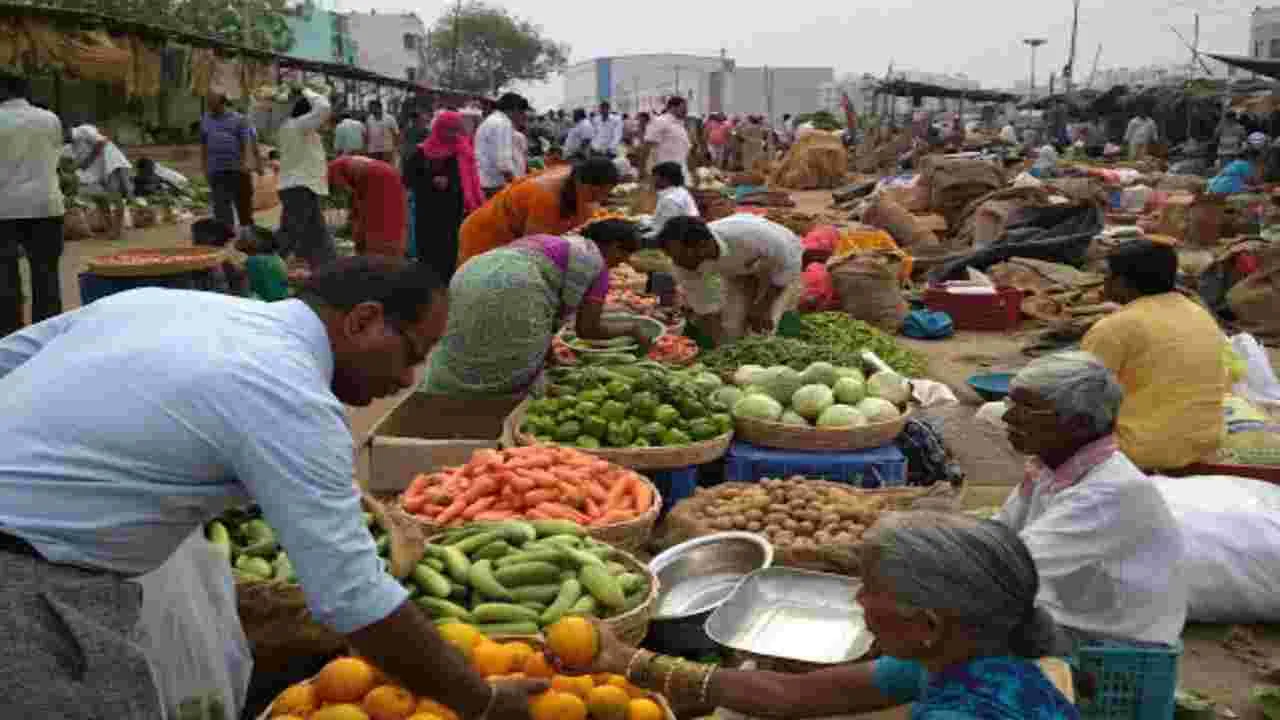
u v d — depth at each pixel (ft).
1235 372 24.14
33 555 7.29
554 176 25.49
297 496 7.34
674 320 29.43
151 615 9.73
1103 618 11.54
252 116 65.92
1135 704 11.72
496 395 20.03
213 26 71.20
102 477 7.27
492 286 19.61
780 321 28.66
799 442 18.25
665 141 59.11
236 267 31.24
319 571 7.46
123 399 7.30
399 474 17.97
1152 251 18.99
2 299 30.04
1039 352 33.09
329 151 75.36
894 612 7.20
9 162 29.40
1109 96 132.57
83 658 7.23
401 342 8.38
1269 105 103.30
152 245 52.60
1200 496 16.62
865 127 137.90
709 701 9.59
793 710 9.20
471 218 26.00
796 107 229.25
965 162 55.77
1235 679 14.64
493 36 235.61
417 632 7.95
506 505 14.76
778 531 15.25
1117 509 11.17
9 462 7.29
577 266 20.22
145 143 70.49
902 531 7.25
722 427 18.25
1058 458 11.56
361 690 9.19
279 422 7.33
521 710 8.86
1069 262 42.96
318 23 140.56
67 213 53.31
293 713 9.20
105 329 7.76
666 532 16.17
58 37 28.84
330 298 8.25
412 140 50.01
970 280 39.63
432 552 12.69
